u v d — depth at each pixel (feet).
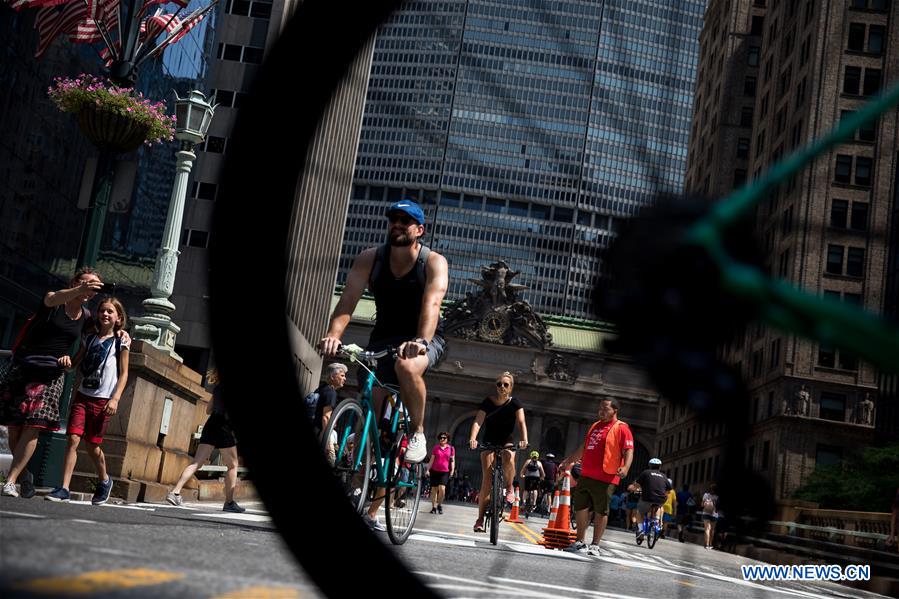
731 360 2.10
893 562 43.68
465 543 26.27
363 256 15.29
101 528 13.64
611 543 48.67
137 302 135.23
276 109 3.83
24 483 26.25
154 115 38.83
